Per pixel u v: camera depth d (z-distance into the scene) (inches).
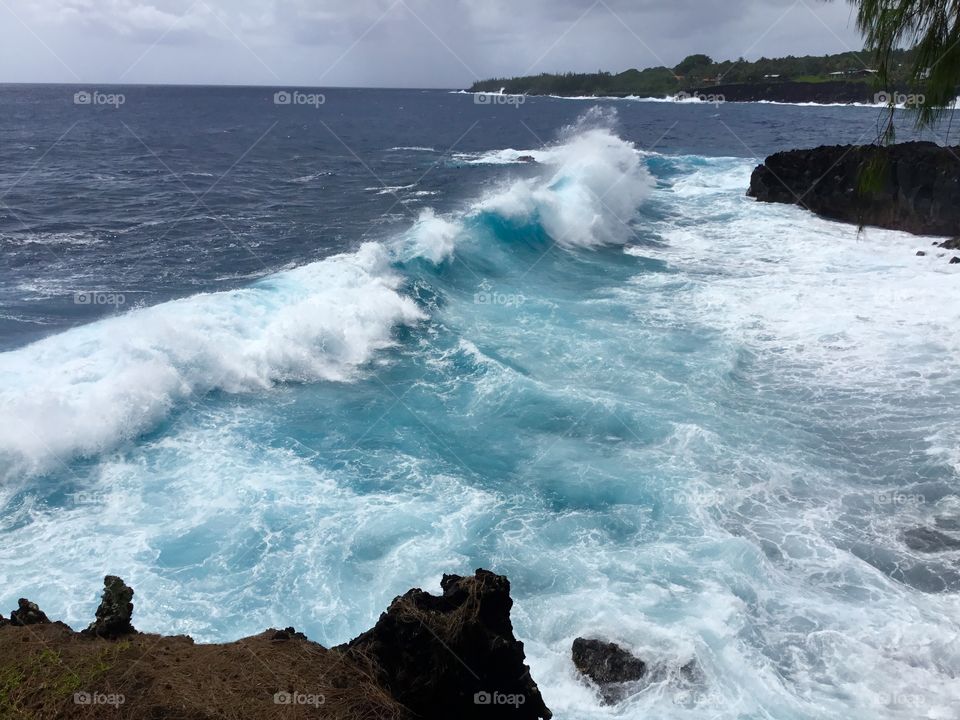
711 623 331.6
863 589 359.9
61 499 401.7
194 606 332.5
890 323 705.6
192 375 520.7
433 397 547.8
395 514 407.5
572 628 330.3
